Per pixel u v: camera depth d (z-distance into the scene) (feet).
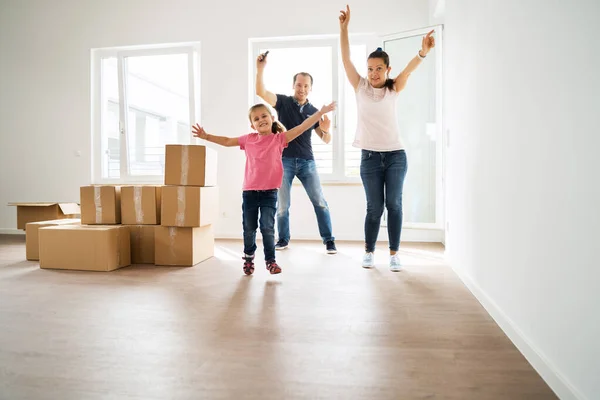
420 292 7.03
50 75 15.79
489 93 5.94
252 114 8.42
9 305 6.35
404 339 4.91
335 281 7.84
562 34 3.58
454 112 8.69
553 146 3.76
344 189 14.06
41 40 15.79
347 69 8.84
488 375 3.98
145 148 15.60
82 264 8.91
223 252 11.35
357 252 11.33
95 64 15.74
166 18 14.99
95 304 6.39
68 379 3.91
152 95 15.47
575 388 3.32
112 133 15.85
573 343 3.35
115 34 15.34
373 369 4.10
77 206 14.01
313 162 11.45
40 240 9.11
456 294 6.89
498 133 5.48
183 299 6.65
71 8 15.60
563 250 3.54
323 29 14.17
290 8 14.32
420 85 13.20
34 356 4.44
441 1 11.62
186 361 4.30
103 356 4.43
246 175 8.48
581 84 3.24
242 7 14.57
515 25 4.81
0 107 15.98
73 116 15.72
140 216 9.71
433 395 3.59
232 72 14.69
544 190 3.96
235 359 4.34
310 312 5.96
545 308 3.93
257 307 6.21
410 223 12.69
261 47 14.71
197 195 9.18
